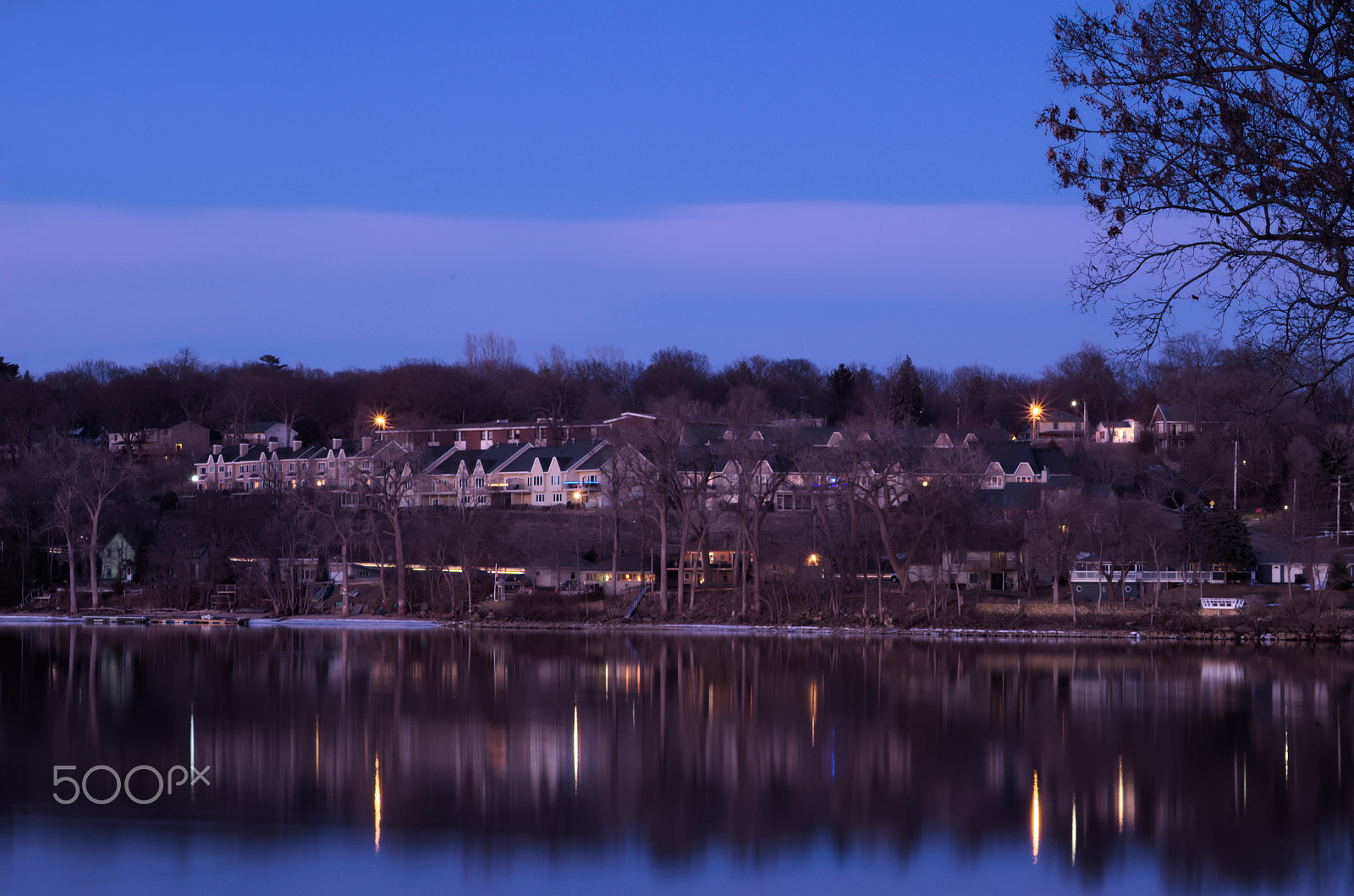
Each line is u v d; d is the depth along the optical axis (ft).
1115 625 563.89
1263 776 279.28
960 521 618.44
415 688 414.62
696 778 277.23
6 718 347.77
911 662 483.10
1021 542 631.15
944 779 276.41
